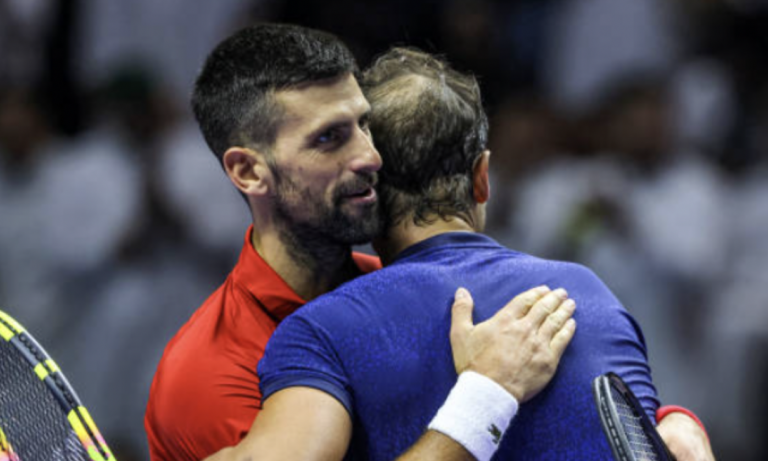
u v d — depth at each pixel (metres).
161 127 21.92
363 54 23.47
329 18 23.50
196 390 8.92
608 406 7.61
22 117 22.08
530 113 21.72
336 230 8.98
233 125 9.05
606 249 19.91
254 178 9.07
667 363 19.89
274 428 7.92
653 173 21.03
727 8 23.98
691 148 22.02
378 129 9.09
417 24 23.80
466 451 7.85
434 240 8.95
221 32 24.62
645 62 24.17
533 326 8.24
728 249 21.33
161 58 24.73
